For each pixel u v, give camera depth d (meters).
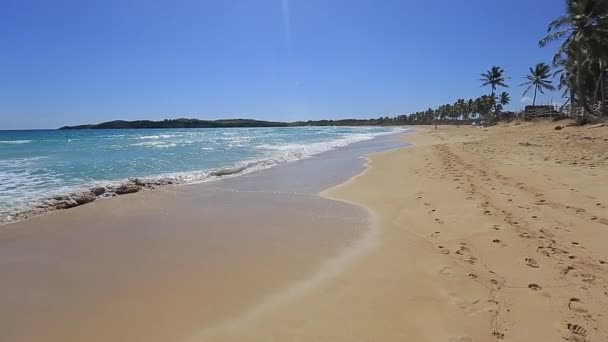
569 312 4.09
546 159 14.56
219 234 7.26
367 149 27.25
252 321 4.13
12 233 7.36
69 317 4.29
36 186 11.80
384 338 3.74
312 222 8.05
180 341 3.79
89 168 16.36
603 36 33.97
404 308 4.32
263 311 4.34
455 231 6.93
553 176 11.02
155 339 3.84
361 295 4.66
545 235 6.36
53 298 4.73
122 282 5.16
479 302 4.38
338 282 5.05
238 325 4.05
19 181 12.76
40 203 9.45
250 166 17.31
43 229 7.61
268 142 38.69
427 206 8.82
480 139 30.47
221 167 16.92
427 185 11.15
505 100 89.12
